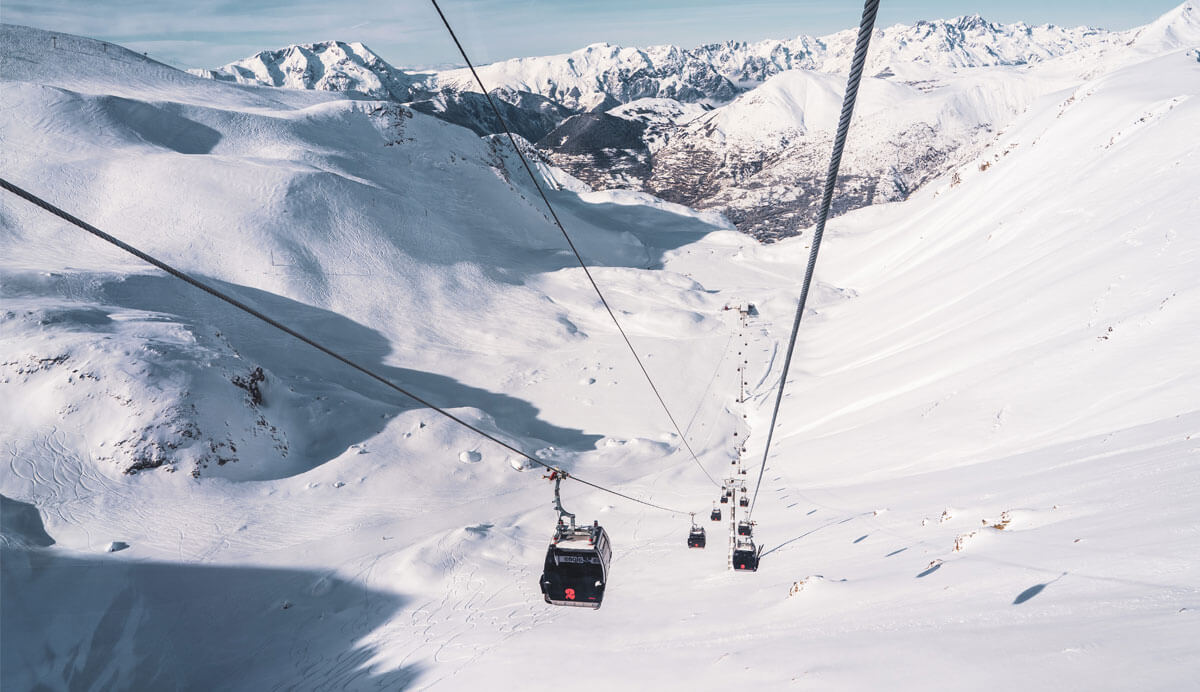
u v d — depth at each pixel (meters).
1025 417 46.25
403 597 47.06
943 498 34.50
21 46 197.00
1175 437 27.78
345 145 188.50
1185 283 49.25
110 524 54.88
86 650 37.69
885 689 12.29
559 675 27.31
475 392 102.19
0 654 34.38
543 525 59.19
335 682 37.16
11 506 53.94
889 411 61.84
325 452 74.25
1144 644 9.80
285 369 98.38
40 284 86.94
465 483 68.50
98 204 129.00
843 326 110.94
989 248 96.31
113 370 67.75
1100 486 24.27
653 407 95.56
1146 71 119.25
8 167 131.25
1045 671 10.20
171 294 103.19
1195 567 12.90
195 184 137.88
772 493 54.09
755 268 187.25
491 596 46.12
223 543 54.53
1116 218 70.62
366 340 116.12
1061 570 16.09
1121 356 46.16
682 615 30.67
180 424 65.31
